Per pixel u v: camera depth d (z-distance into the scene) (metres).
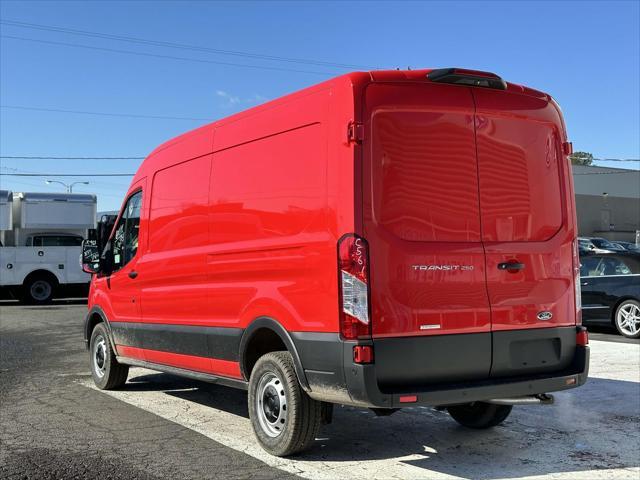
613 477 4.46
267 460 4.80
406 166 4.42
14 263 19.12
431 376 4.37
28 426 5.77
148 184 6.70
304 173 4.62
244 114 5.32
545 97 5.11
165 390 7.44
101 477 4.43
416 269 4.34
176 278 6.00
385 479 4.41
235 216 5.27
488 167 4.74
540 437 5.44
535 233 4.92
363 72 4.41
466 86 4.70
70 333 12.66
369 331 4.18
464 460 4.83
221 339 5.36
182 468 4.62
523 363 4.74
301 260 4.54
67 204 19.78
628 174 54.97
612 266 11.37
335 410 6.44
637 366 8.41
